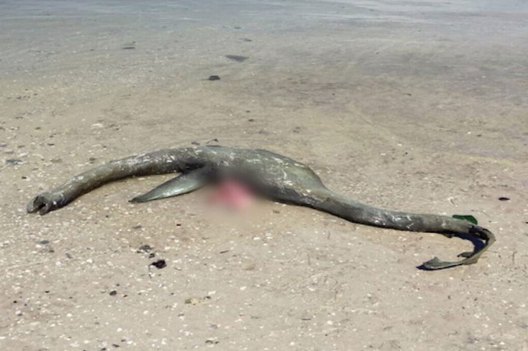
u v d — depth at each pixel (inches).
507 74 209.9
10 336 106.3
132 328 108.2
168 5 336.5
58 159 146.9
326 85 194.9
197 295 113.7
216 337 107.3
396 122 169.6
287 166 135.0
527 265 120.9
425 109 178.7
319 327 109.2
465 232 125.2
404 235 126.4
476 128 167.5
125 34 253.8
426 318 111.1
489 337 108.6
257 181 133.9
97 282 115.3
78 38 242.7
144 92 184.4
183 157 139.9
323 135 161.0
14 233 124.4
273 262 120.1
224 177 135.7
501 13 352.5
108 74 197.9
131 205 131.9
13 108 171.5
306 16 317.7
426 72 210.2
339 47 243.0
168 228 126.6
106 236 124.5
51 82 190.2
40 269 117.3
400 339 107.9
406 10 354.6
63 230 125.4
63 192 131.0
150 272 117.4
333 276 117.7
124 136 157.6
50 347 105.1
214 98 181.3
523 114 176.7
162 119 167.2
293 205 132.6
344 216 129.1
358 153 153.2
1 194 134.5
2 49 220.8
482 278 118.0
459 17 333.4
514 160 151.9
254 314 111.0
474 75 208.2
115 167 137.5
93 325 108.4
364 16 325.4
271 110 174.4
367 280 117.2
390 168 147.4
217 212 130.7
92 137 156.9
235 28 276.2
